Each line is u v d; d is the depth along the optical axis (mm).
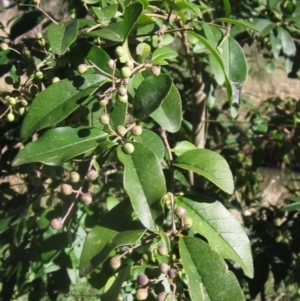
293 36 812
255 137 889
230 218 396
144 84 410
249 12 806
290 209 651
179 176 698
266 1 825
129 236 377
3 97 567
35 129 409
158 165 375
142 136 420
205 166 408
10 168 695
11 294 659
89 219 612
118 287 395
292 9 758
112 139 402
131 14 418
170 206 396
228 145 925
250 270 385
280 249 713
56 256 612
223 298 352
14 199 651
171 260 372
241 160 998
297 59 823
